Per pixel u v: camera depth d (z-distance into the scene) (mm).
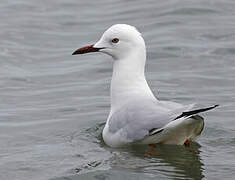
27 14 24891
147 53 19656
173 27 22203
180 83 16984
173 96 15898
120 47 12961
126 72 12953
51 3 26453
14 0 26703
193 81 17094
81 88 16984
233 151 12031
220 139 12695
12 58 19922
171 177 10859
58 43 21422
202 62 18703
